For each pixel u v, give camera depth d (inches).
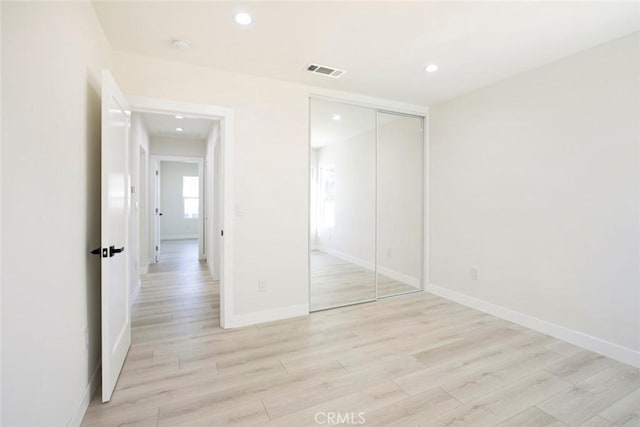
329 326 116.0
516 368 86.9
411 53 100.3
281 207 122.7
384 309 135.0
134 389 75.9
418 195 163.3
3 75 39.4
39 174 48.1
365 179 155.2
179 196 369.1
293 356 93.0
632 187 88.4
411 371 85.1
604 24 83.6
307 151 128.0
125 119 89.4
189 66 106.8
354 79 121.3
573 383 79.7
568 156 102.3
